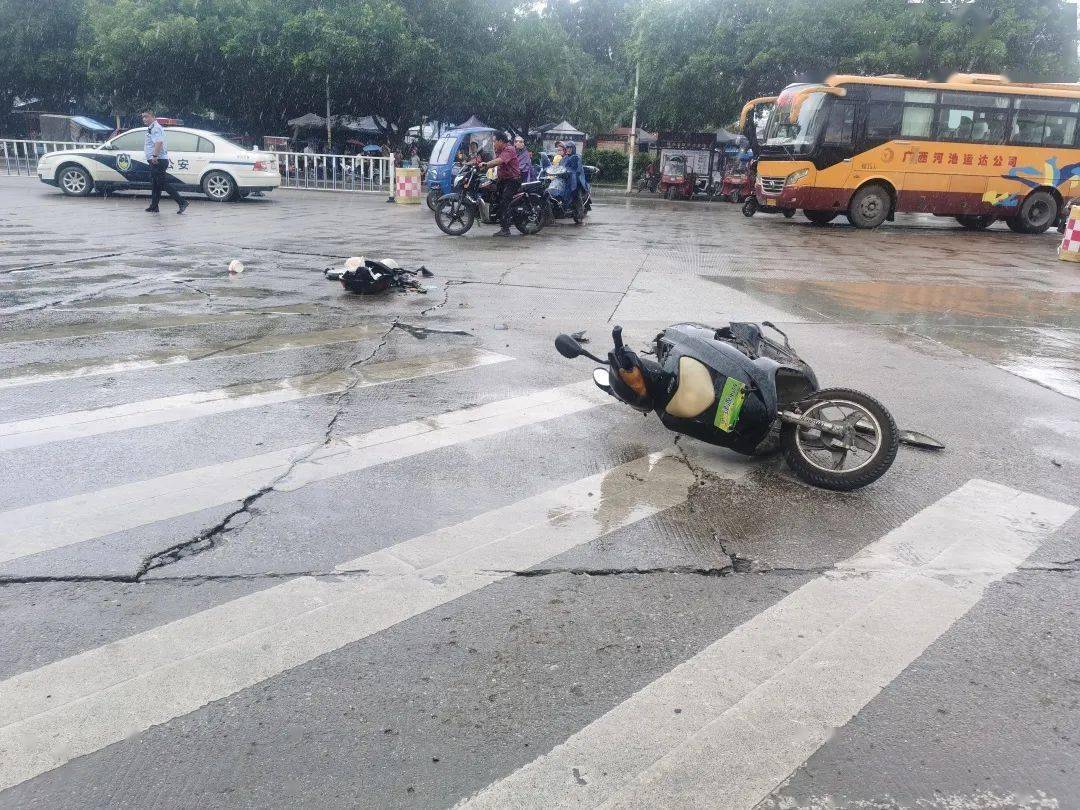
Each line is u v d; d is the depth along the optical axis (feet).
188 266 33.32
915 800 7.09
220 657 8.67
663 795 7.04
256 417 15.98
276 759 7.27
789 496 13.38
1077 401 19.22
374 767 7.23
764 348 15.78
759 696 8.35
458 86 110.42
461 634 9.23
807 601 10.20
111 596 9.74
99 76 106.83
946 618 9.91
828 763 7.47
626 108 122.42
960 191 65.36
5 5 111.45
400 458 14.25
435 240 44.62
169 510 11.95
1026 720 8.13
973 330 26.73
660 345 15.69
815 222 69.41
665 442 15.58
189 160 64.64
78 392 17.06
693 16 102.68
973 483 14.16
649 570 10.83
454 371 19.63
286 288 29.43
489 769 7.26
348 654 8.79
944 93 63.72
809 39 95.40
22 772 7.04
